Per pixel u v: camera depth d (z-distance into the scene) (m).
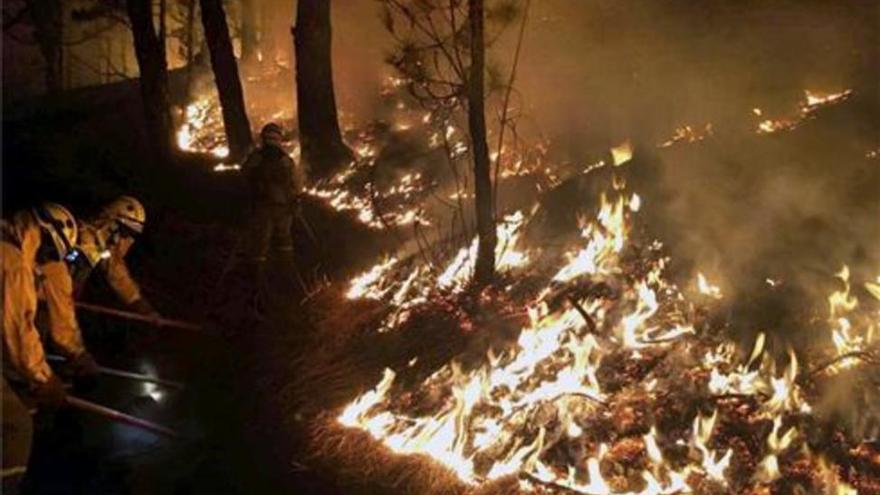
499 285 8.19
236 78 15.47
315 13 13.73
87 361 5.96
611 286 7.59
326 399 6.69
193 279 9.75
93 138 16.81
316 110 13.84
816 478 5.04
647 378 6.27
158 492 5.45
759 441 5.45
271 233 9.31
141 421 5.55
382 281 9.18
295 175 9.40
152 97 15.49
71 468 5.70
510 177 11.52
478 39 8.16
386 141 14.48
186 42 22.09
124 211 6.29
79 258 6.00
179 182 14.21
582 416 5.96
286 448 5.99
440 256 9.33
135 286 6.97
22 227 5.10
